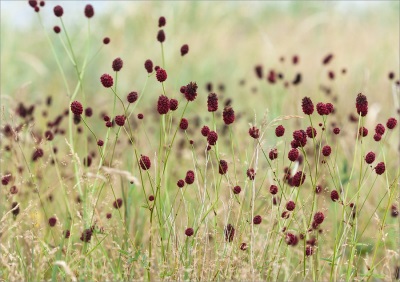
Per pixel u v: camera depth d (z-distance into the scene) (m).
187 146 5.76
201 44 10.61
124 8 10.92
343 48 10.40
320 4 13.20
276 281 3.52
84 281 3.36
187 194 4.85
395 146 5.79
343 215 3.42
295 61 6.76
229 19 12.51
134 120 5.65
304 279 3.39
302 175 3.34
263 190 4.60
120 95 8.81
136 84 9.12
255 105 7.79
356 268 3.66
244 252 3.51
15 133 3.89
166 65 9.47
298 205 4.12
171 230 3.61
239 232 3.56
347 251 4.35
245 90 8.83
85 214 3.59
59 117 4.92
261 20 13.66
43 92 8.70
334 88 7.78
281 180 4.30
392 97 7.82
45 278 3.79
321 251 3.99
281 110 6.32
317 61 9.68
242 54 11.11
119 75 9.39
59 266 3.62
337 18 11.72
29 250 3.87
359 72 9.10
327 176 5.10
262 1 14.38
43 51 10.43
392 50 9.52
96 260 3.65
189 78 9.57
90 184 3.56
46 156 5.13
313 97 7.30
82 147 5.66
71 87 9.08
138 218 4.51
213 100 3.34
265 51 10.30
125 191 4.48
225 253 3.45
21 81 9.38
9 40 9.54
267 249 3.55
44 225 4.16
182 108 7.78
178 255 3.40
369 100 7.88
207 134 3.43
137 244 4.09
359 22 12.14
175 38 10.21
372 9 12.77
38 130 5.75
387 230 4.41
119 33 10.23
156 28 10.40
